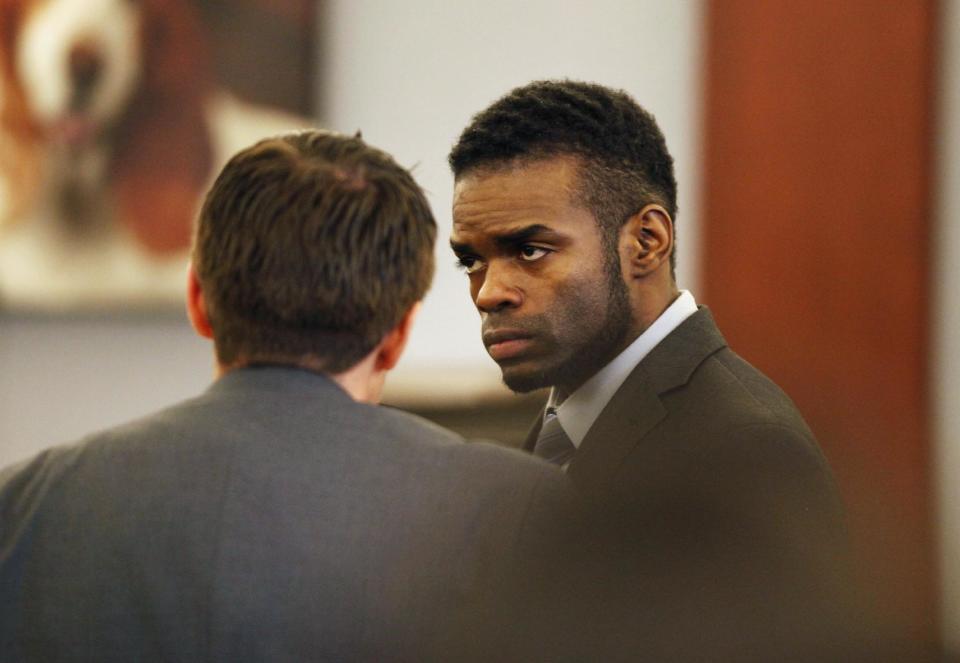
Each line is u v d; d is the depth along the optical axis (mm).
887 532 12188
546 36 12984
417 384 12805
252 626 3422
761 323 12422
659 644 3352
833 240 12211
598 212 4645
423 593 3490
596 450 4691
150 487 3598
